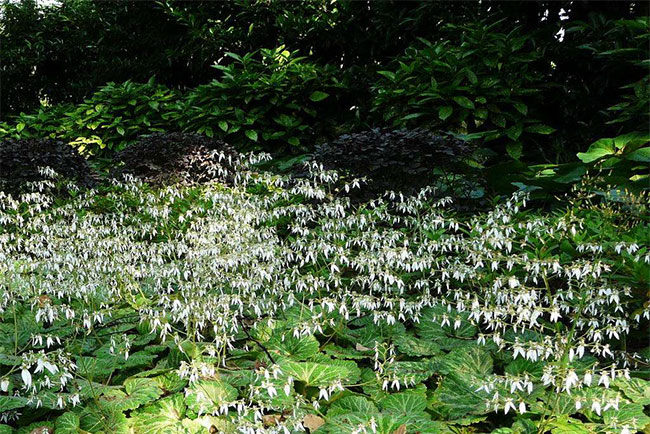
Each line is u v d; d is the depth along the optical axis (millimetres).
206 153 6809
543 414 2783
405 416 2854
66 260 4023
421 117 7641
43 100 16109
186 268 4059
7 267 3828
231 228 4141
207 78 13039
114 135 10234
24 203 5855
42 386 3225
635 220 4660
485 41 7625
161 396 3230
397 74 7707
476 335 3898
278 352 3605
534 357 2705
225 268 3879
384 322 4051
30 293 3920
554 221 4262
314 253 3896
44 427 2814
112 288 4008
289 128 9023
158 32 13086
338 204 4082
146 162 6754
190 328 4043
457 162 5840
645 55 6969
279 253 4055
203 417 2885
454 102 7453
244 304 4059
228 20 12320
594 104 7883
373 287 3789
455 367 3387
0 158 6648
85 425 2920
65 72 15914
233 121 9031
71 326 3967
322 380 3107
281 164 7996
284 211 4289
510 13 8648
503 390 3082
